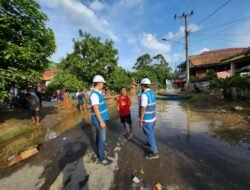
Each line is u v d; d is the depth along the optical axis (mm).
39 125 7051
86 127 6695
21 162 3664
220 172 2922
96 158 3727
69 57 15102
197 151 3840
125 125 5445
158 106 12055
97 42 15500
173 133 5312
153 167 3211
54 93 20922
